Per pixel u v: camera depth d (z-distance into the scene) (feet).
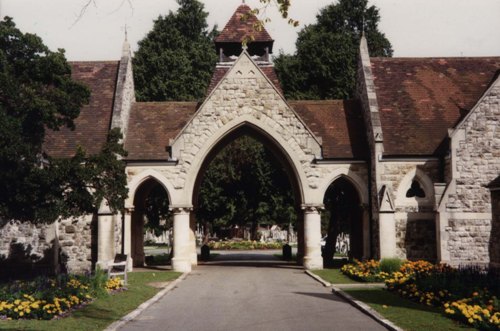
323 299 58.18
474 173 82.28
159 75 152.87
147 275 82.94
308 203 92.22
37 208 65.62
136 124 98.68
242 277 82.23
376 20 159.12
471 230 81.82
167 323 44.78
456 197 82.23
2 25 65.87
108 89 101.45
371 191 91.66
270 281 76.59
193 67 164.96
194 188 103.40
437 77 99.09
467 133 82.64
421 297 52.70
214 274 87.25
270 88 93.86
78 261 90.02
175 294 63.46
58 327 41.22
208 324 44.27
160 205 132.87
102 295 56.54
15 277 82.07
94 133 94.73
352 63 139.54
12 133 60.90
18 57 66.64
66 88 69.62
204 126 93.25
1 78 61.62
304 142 92.99
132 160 92.43
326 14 158.92
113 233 87.76
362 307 49.93
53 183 65.62
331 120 98.99
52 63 66.74
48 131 94.53
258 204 159.33
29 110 64.08
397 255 87.10
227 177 151.02
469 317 40.24
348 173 92.79
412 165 88.28
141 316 48.21
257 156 151.23
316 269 91.40
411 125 92.07
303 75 142.10
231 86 93.91
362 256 96.07
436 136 90.22
